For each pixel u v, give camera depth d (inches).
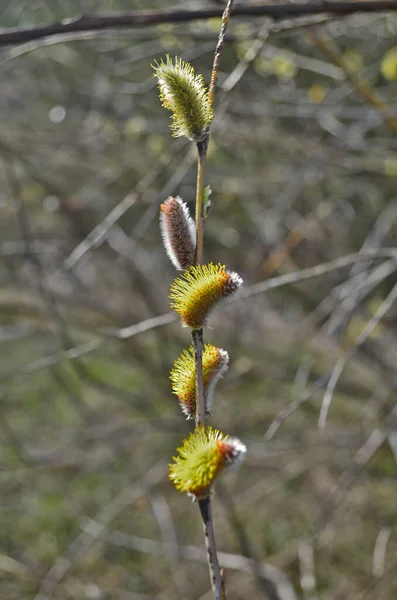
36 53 286.2
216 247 299.7
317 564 240.1
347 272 279.4
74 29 130.3
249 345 285.1
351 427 259.1
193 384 60.1
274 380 262.2
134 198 161.6
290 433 257.4
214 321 286.8
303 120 279.6
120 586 243.0
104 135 244.1
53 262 281.4
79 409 263.7
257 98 247.1
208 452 54.9
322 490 258.5
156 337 267.0
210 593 228.8
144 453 275.1
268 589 189.0
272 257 245.4
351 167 224.4
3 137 256.7
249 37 158.4
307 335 243.6
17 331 269.9
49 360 174.2
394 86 250.5
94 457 261.6
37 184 279.1
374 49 260.8
